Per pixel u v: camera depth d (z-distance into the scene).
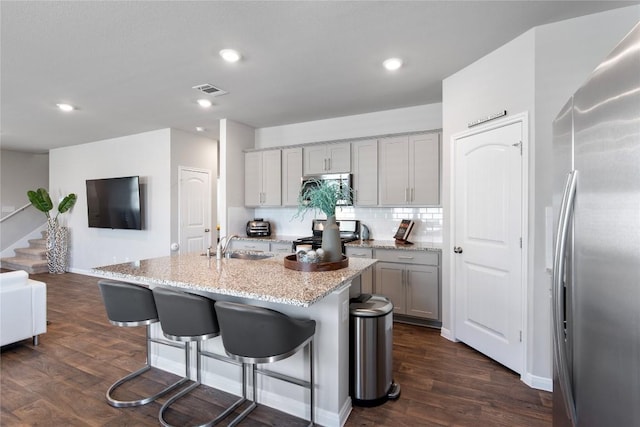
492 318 2.66
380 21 2.22
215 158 5.87
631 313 0.83
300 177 4.44
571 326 1.19
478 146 2.78
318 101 3.83
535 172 2.28
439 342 3.08
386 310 2.13
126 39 2.42
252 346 1.63
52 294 4.79
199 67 2.91
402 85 3.35
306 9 2.09
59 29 2.28
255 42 2.49
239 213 4.79
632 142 0.82
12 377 2.44
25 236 7.02
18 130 5.16
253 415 2.02
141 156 5.40
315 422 1.94
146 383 2.37
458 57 2.74
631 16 2.05
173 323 1.90
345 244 3.86
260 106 4.01
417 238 4.06
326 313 1.91
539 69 2.26
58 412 2.03
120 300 2.11
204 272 2.13
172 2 2.00
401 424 1.91
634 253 0.81
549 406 2.07
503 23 2.24
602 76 0.98
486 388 2.29
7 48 2.53
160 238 5.21
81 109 4.08
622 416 0.87
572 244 1.18
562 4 2.04
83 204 6.21
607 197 0.94
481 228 2.76
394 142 3.87
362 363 2.06
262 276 2.00
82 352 2.87
